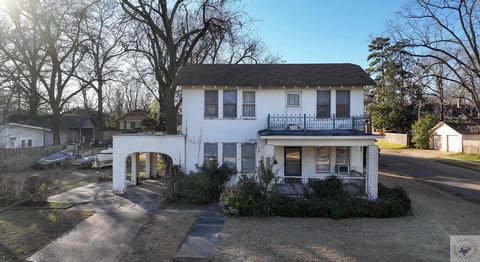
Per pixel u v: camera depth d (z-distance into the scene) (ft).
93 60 158.40
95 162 101.40
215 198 56.59
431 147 171.32
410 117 196.03
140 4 82.17
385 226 41.83
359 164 60.34
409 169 103.14
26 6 122.93
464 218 46.16
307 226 41.55
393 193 52.08
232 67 69.41
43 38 129.80
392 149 176.14
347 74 62.90
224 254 32.32
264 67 69.10
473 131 149.18
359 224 42.65
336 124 59.77
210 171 58.49
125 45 101.91
